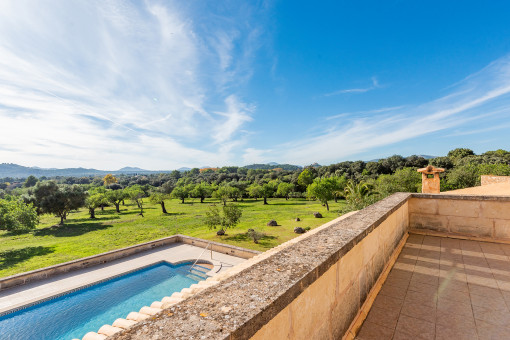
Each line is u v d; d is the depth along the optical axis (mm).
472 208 5012
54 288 13789
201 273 16219
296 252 1818
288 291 1248
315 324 1629
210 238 27625
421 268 3691
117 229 35875
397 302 2807
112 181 145125
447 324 2387
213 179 114062
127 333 911
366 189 27016
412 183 29938
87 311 12062
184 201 81188
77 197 44250
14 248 26297
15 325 11000
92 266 17047
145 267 17078
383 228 3490
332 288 1885
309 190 50000
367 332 2314
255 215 44125
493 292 2920
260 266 1568
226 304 1109
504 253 4145
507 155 46250
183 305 1123
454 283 3178
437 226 5383
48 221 47562
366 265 2738
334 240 2131
